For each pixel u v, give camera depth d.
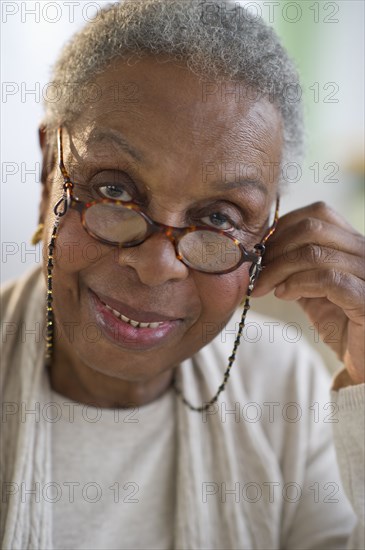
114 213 0.72
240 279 0.80
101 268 0.75
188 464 0.93
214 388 0.99
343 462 0.92
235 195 0.74
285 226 0.88
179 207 0.72
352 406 0.91
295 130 0.85
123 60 0.71
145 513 0.91
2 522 0.85
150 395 0.95
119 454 0.92
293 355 1.12
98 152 0.71
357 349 0.91
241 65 0.72
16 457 0.85
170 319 0.79
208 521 0.92
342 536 0.98
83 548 0.86
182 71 0.70
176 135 0.69
